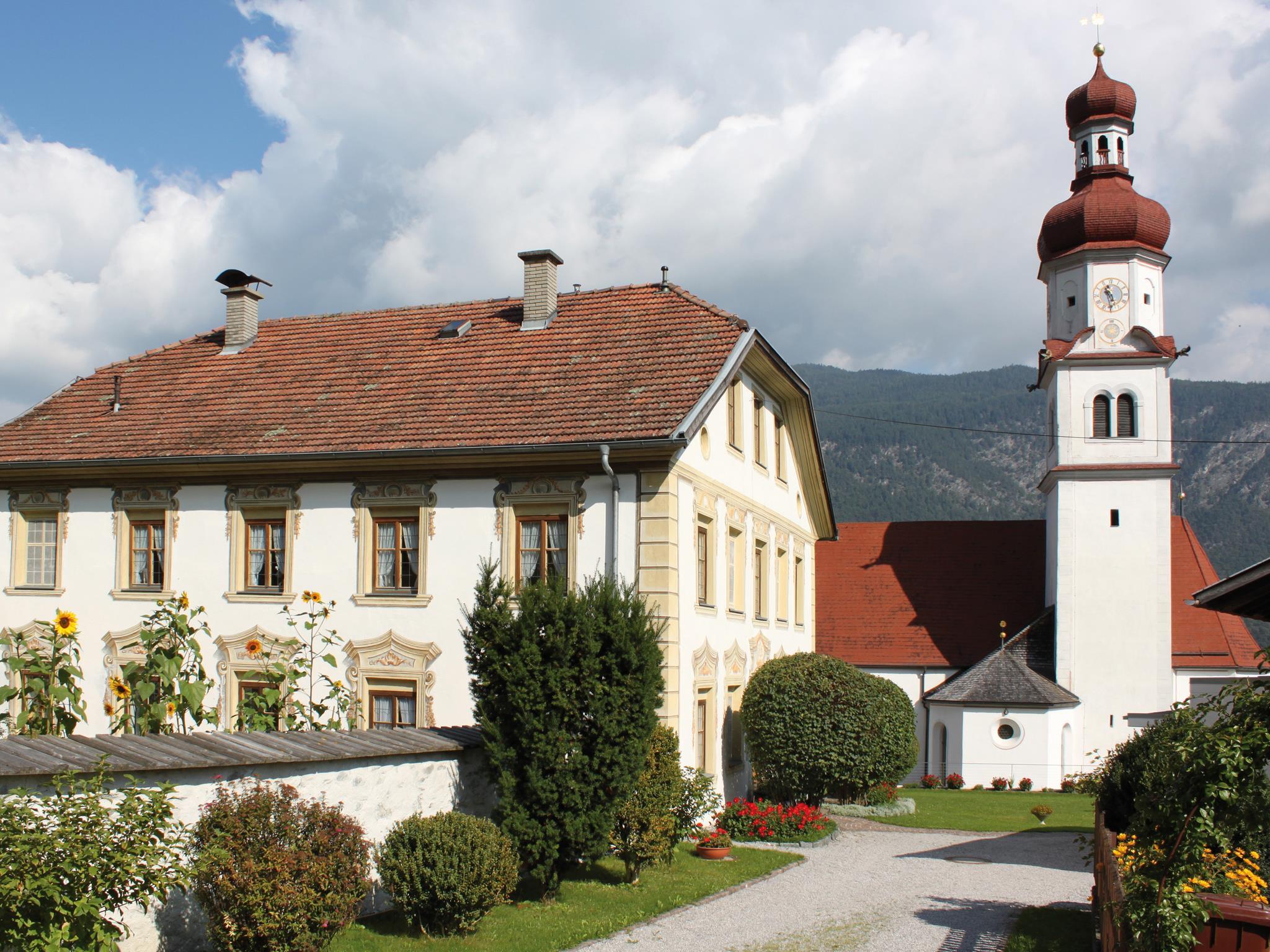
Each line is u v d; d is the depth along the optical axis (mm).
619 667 16172
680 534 21688
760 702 26797
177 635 16641
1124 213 45812
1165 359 44969
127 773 11250
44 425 26812
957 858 22250
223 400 26219
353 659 22656
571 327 25844
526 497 21812
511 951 13344
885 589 51125
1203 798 11773
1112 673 44469
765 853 21344
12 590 25359
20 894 8859
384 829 15102
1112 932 11703
